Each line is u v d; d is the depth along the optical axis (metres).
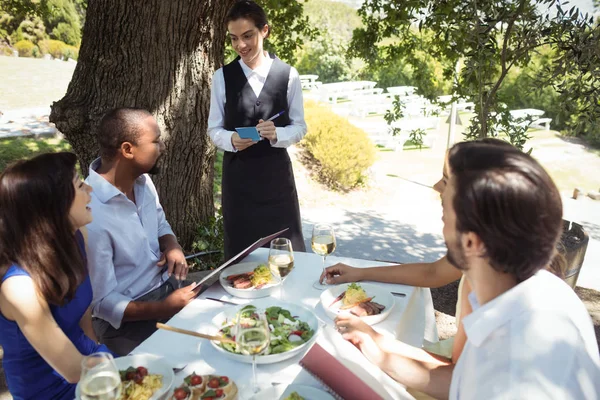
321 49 22.62
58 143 8.94
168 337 1.83
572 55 3.48
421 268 2.23
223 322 1.89
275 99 3.32
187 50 4.07
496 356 1.07
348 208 8.54
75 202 1.75
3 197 1.61
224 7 4.14
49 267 1.62
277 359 1.64
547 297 1.11
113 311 2.26
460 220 1.09
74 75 4.07
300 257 2.59
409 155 12.32
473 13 3.75
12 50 18.66
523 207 1.02
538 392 0.98
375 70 6.23
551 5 3.58
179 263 2.64
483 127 4.08
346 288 2.15
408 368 1.62
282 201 3.41
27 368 1.74
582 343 1.07
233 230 3.47
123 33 3.88
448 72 5.11
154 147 2.39
